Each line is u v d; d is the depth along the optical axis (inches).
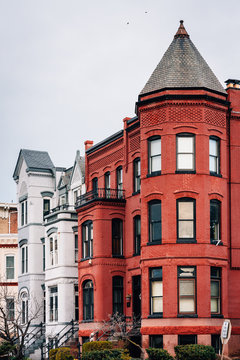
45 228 2300.7
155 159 1681.8
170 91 1653.5
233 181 1728.6
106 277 1883.6
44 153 2600.9
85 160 2183.8
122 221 1932.8
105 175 2070.6
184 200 1630.2
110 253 1899.6
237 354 1641.2
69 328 2118.6
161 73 1705.2
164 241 1619.1
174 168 1636.3
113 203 1918.1
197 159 1637.6
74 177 2361.0
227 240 1690.5
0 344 2139.5
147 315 1627.7
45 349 2159.2
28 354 2132.1
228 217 1712.6
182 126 1647.4
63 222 2190.0
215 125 1675.7
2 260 2701.8
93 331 1871.3
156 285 1635.1
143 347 1622.8
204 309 1584.6
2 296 2257.6
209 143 1665.8
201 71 1694.1
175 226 1617.9
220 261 1635.1
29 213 2502.5
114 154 2020.2
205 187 1632.6
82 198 2146.9
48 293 2249.0
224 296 1635.1
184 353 1492.4
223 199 1670.8
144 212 1676.9
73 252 2185.0
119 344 1731.1
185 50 1728.6
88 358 1619.1
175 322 1581.0
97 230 1905.8
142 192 1688.0
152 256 1635.1
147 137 1691.7
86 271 1943.9
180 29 1777.8
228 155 1732.3
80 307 1963.6
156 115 1676.9
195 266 1601.9
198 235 1611.7
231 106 1744.6
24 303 2490.2
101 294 1871.3
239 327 1669.5
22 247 2554.1
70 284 2160.4
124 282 1907.0
